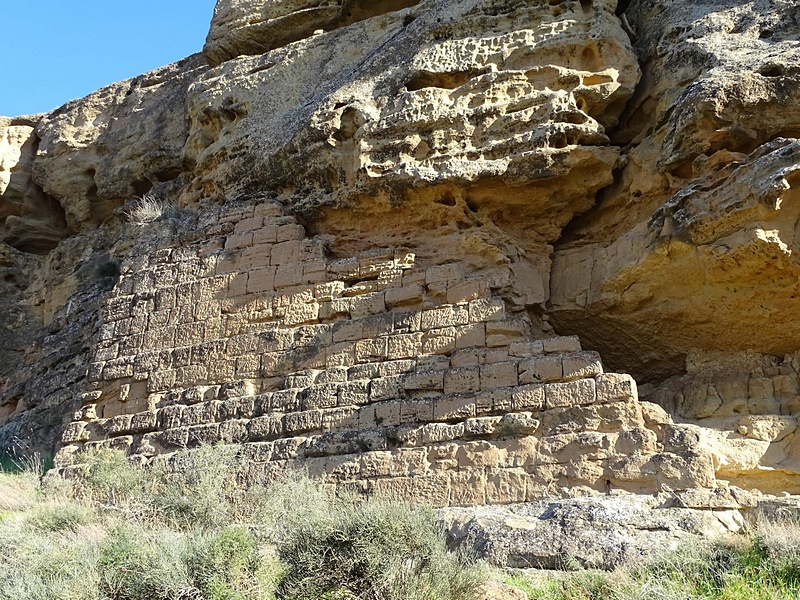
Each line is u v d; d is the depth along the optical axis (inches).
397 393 514.9
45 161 934.4
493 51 585.3
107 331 654.5
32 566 361.4
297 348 567.2
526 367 486.9
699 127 502.9
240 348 589.0
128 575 333.1
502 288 537.0
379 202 589.0
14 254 959.0
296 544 328.8
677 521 386.0
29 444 733.3
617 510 393.4
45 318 909.8
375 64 624.4
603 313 540.4
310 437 522.9
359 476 492.7
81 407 634.8
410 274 557.3
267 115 689.0
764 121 493.0
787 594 300.7
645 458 434.3
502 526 393.4
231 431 551.8
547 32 578.6
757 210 462.9
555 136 539.8
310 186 627.5
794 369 496.4
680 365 538.9
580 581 335.9
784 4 538.3
